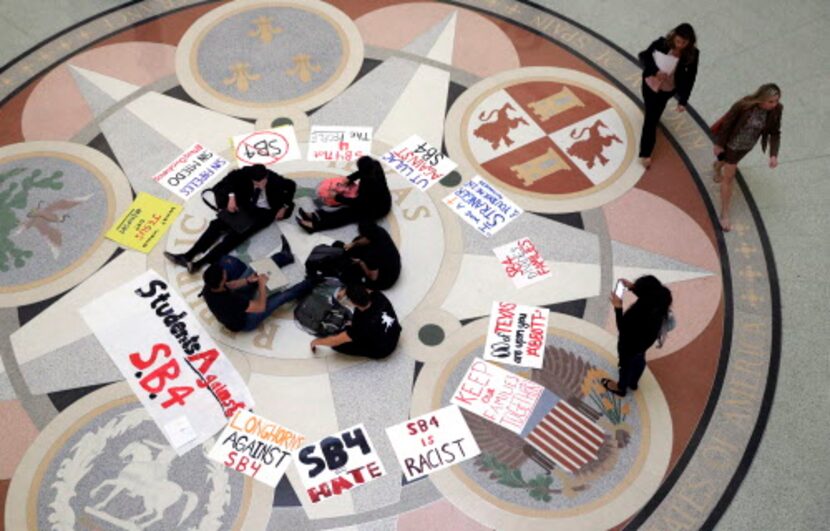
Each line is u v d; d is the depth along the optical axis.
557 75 8.85
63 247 7.29
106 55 8.91
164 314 6.83
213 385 6.42
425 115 8.40
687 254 7.41
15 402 6.36
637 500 5.99
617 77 8.86
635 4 9.57
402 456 6.11
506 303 6.98
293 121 8.30
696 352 6.76
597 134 8.30
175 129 8.21
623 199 7.78
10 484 5.96
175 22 9.26
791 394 6.55
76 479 5.99
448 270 7.18
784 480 6.12
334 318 6.69
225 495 5.92
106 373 6.50
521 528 5.84
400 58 8.95
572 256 7.34
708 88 8.74
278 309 6.84
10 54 8.90
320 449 6.12
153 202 7.61
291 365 6.54
